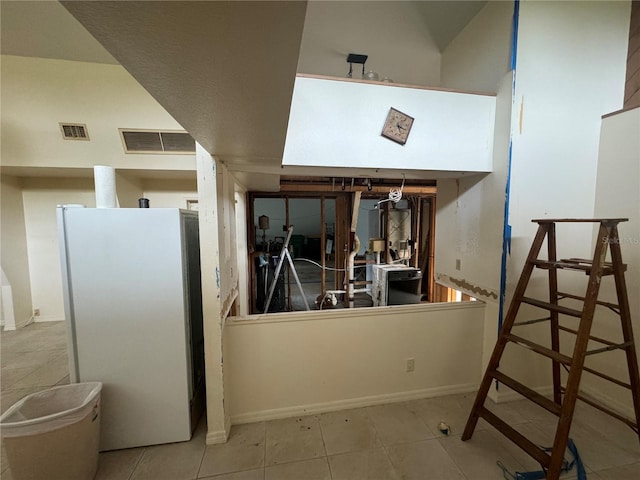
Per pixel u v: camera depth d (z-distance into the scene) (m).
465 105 2.03
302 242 7.12
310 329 1.98
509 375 2.13
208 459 1.61
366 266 4.72
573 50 2.01
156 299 1.65
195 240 1.96
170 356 1.69
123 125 3.05
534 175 2.00
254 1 0.43
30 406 1.45
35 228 3.79
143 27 0.49
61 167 3.18
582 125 2.07
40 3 2.07
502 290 2.03
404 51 2.85
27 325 3.75
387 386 2.13
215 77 0.69
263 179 2.73
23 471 1.26
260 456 1.63
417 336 2.16
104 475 1.51
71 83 2.75
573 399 1.29
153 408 1.69
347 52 2.88
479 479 1.49
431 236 4.68
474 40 2.32
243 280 3.75
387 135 1.91
